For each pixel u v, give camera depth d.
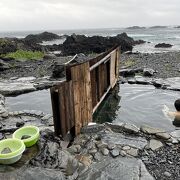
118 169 5.98
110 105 12.07
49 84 15.50
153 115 10.66
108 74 13.36
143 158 6.57
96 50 40.81
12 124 9.02
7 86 15.08
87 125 8.26
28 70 21.83
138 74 18.48
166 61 23.55
